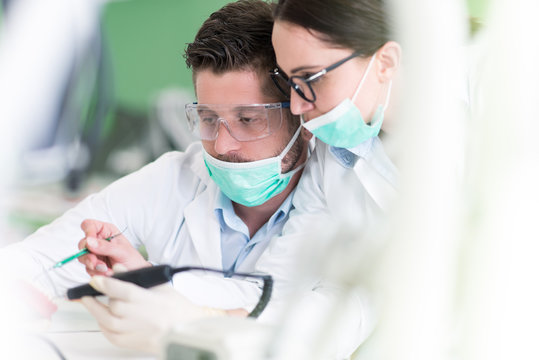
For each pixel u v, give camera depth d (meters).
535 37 0.62
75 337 1.04
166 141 3.58
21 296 1.06
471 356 0.64
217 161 1.30
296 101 1.17
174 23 3.94
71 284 1.38
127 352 0.97
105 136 3.53
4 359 0.82
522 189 0.63
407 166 0.57
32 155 3.24
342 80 1.12
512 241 0.63
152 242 1.54
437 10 0.56
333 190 1.31
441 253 0.57
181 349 0.69
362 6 1.09
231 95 1.26
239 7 1.32
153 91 3.77
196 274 1.32
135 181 1.57
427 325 0.56
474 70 0.99
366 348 0.98
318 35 1.09
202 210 1.46
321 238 0.67
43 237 1.46
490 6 0.64
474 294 0.64
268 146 1.28
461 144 0.63
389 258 0.58
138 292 0.94
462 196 0.63
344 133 1.19
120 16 3.87
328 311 0.66
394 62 1.15
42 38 0.83
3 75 0.79
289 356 0.67
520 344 0.63
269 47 1.26
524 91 0.62
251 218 1.45
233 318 0.75
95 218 1.52
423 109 0.56
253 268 1.42
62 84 3.12
